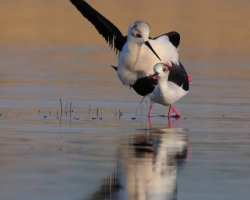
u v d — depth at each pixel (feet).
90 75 70.85
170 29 99.71
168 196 30.17
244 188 31.27
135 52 51.31
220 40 97.19
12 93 59.11
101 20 53.11
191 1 127.65
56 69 74.18
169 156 36.91
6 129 43.96
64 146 38.99
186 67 76.33
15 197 29.53
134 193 30.48
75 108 53.06
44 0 125.39
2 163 34.86
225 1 129.59
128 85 53.26
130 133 43.39
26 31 100.94
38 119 47.98
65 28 104.12
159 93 50.60
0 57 81.41
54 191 30.48
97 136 42.19
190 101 57.21
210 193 30.53
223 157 36.78
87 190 30.71
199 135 43.04
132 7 117.39
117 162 35.40
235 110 53.16
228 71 74.33
